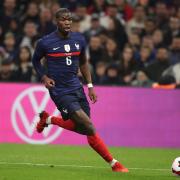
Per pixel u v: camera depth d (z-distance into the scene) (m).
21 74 50.88
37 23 56.25
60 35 28.56
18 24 56.75
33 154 37.47
